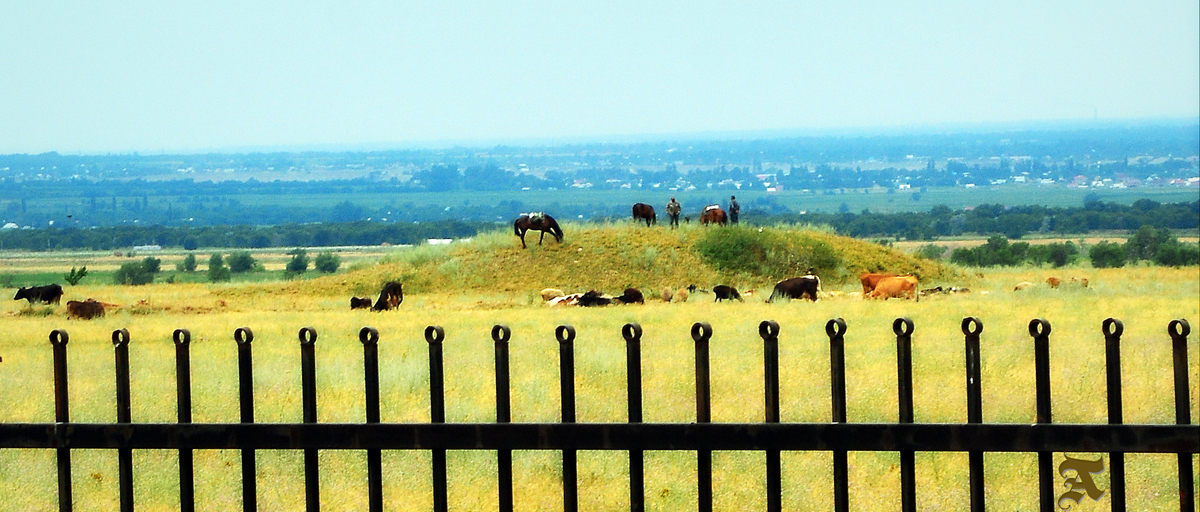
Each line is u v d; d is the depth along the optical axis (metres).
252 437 6.00
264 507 9.10
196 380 15.23
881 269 43.19
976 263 71.12
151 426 6.07
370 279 41.72
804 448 5.64
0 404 13.71
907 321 5.60
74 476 10.04
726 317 24.84
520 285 40.69
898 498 9.09
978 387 5.59
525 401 13.09
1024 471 9.62
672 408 12.46
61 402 6.17
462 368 16.23
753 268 42.09
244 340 6.06
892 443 5.61
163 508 9.20
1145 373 14.16
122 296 40.31
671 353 17.31
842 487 5.70
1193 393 12.91
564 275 41.34
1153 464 9.63
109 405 13.54
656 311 27.77
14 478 9.97
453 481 9.75
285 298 39.56
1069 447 5.48
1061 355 15.63
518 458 10.27
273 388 14.51
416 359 17.05
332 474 9.99
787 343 18.53
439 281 41.50
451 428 5.84
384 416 12.32
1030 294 30.42
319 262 99.50
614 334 21.06
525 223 43.53
